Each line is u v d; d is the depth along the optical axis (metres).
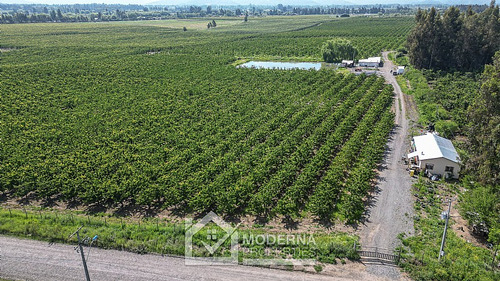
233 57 168.62
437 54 136.12
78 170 59.16
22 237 44.44
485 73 59.28
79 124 80.56
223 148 68.12
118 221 48.59
